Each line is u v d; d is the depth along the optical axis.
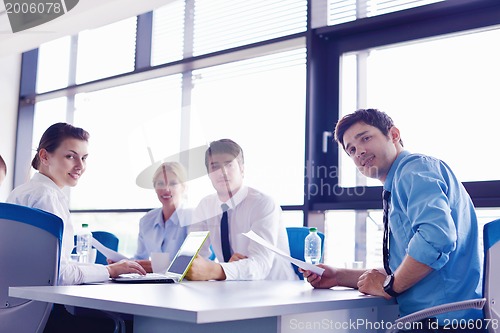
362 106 3.61
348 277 1.93
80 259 3.02
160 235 3.20
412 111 3.39
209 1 4.45
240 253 2.63
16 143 5.82
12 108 5.82
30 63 5.91
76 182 2.56
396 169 1.91
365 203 3.39
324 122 3.70
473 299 1.60
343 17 3.67
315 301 1.42
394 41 3.44
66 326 2.16
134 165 3.65
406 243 1.79
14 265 1.96
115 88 5.19
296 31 3.86
